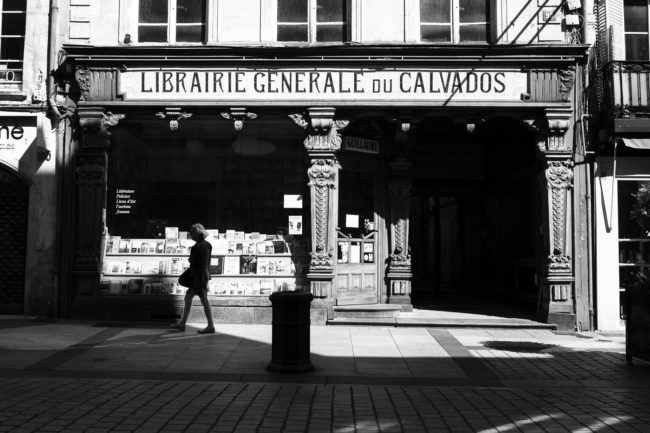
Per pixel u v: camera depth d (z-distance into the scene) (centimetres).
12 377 757
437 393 701
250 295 1241
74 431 529
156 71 1208
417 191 1677
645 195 1206
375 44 1188
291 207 1266
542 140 1206
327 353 924
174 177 1278
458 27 1251
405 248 1323
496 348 982
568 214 1191
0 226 1258
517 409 630
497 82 1196
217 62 1199
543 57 1183
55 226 1232
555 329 1166
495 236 1565
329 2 1255
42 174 1239
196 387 712
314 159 1209
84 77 1212
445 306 1440
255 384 732
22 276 1251
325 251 1204
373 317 1217
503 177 1487
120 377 762
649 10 1255
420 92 1199
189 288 1105
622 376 797
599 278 1193
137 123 1271
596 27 1222
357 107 1201
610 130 1171
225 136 1281
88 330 1101
